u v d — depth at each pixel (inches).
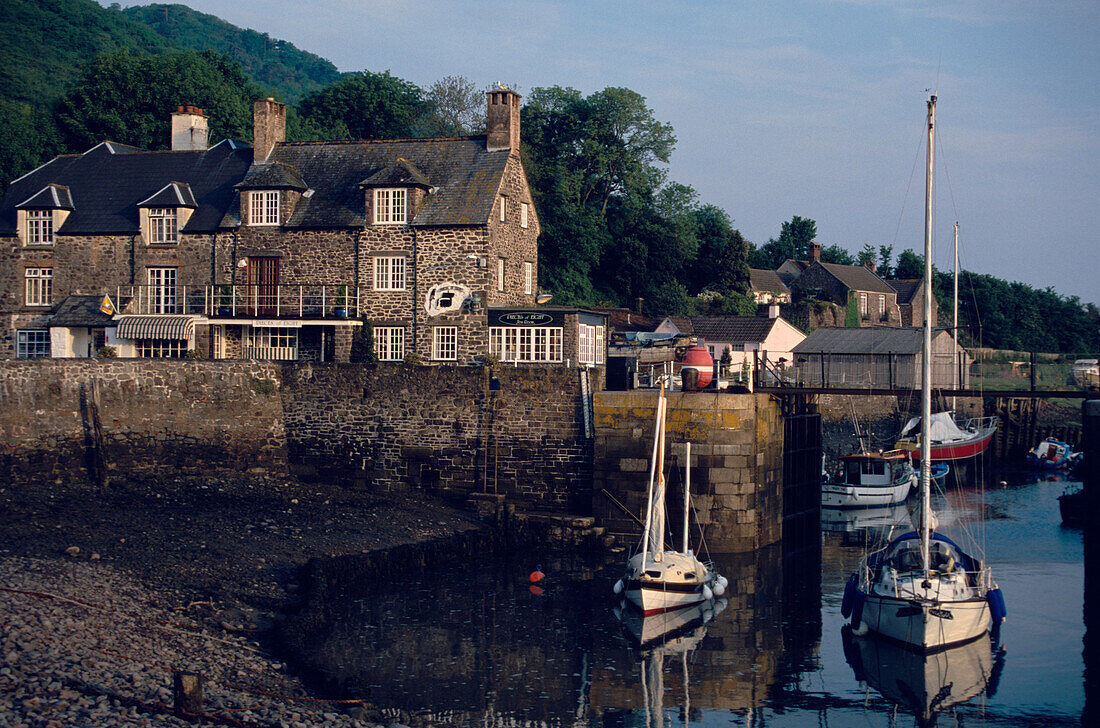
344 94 3191.4
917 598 1055.6
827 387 1592.0
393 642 1041.5
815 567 1465.3
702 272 3452.3
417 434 1664.6
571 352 1772.9
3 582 973.2
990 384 2064.5
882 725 865.5
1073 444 3014.3
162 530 1306.6
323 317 1852.9
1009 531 1724.9
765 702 915.4
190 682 688.4
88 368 1533.0
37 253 2025.1
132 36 5447.8
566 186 2920.8
